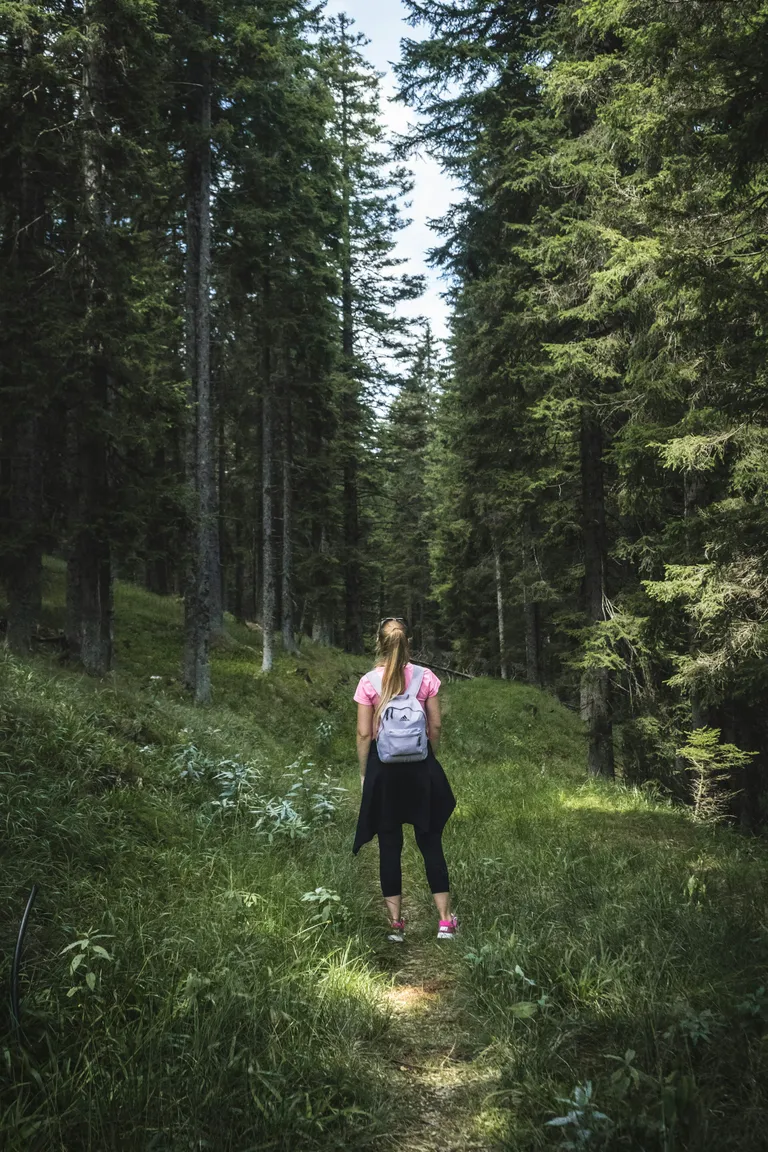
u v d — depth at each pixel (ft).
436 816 15.08
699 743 36.19
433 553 124.67
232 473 100.83
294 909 14.46
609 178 34.81
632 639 40.14
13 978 8.81
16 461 40.93
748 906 14.62
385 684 15.28
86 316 38.91
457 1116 8.91
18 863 12.70
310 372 80.38
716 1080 8.75
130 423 41.34
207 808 20.08
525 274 43.09
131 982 10.30
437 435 139.23
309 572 85.61
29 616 40.78
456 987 12.51
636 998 10.85
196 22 54.44
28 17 38.58
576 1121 7.72
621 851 20.62
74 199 41.98
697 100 23.09
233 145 58.03
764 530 25.55
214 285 70.28
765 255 22.75
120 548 39.83
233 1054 8.98
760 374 24.20
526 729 75.51
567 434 41.47
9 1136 7.23
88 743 19.86
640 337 33.55
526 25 45.16
